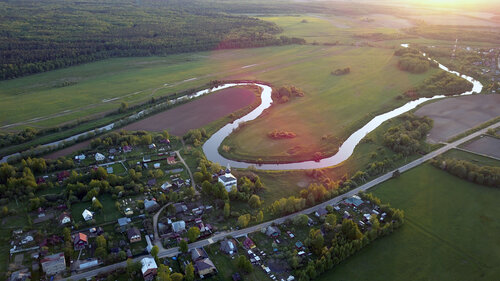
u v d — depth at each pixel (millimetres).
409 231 161875
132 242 151250
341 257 143375
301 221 160750
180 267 138875
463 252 150875
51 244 148250
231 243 148625
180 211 169875
